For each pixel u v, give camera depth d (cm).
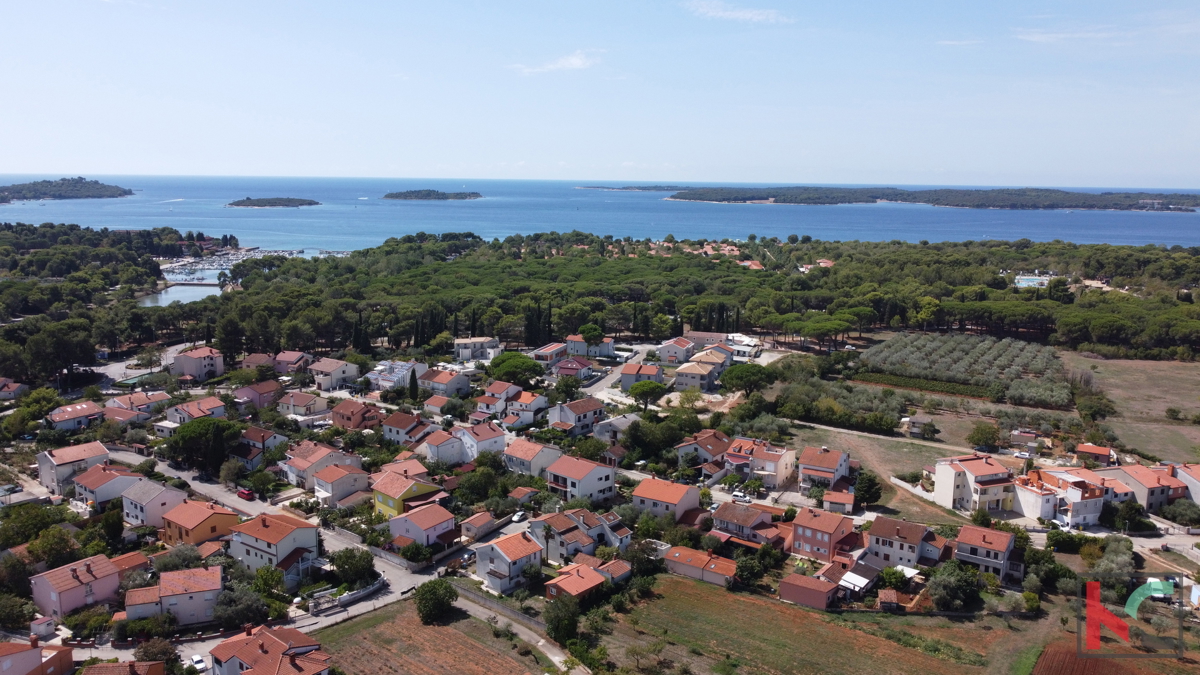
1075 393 18425
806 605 9512
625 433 14712
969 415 17475
